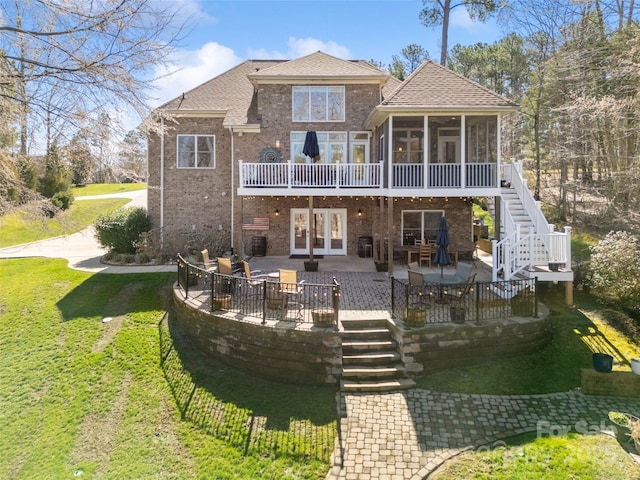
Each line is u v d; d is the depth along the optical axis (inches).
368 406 315.3
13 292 577.3
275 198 771.4
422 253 633.6
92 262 725.9
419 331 351.9
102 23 245.8
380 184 612.7
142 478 270.5
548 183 988.6
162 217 784.9
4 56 249.4
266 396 341.7
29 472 287.0
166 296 546.0
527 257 476.7
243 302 442.3
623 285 437.1
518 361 368.2
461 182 560.7
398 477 247.4
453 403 316.2
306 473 259.6
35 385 378.0
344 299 456.4
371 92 746.2
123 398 354.3
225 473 266.7
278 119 748.0
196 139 778.2
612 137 736.3
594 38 761.0
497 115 558.9
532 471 243.6
